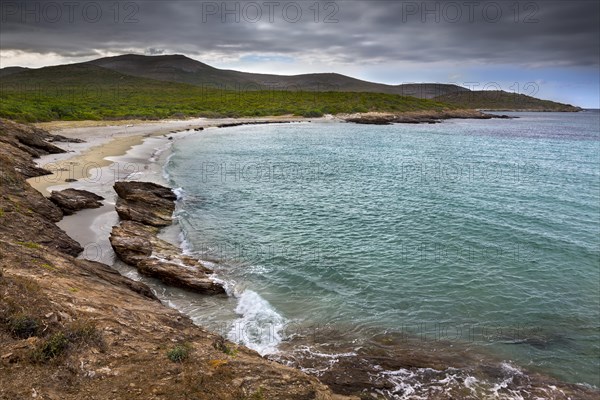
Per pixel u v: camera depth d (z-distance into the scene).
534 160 59.78
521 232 26.95
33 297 9.98
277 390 8.58
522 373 13.22
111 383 7.95
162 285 17.91
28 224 19.12
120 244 20.12
